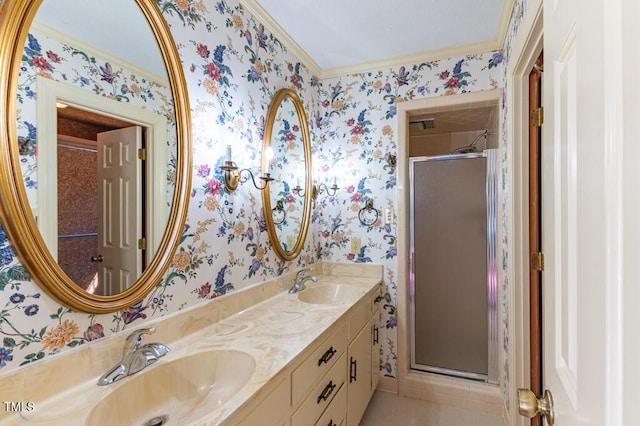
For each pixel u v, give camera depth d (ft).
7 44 2.50
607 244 1.21
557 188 1.99
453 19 5.98
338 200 8.25
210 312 4.51
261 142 5.86
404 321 7.64
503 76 6.68
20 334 2.61
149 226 3.68
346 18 5.95
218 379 3.65
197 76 4.39
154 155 3.75
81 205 3.03
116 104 3.36
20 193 2.57
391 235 7.79
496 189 7.36
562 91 1.90
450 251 7.80
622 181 1.11
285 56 6.72
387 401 7.43
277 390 3.24
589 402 1.39
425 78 7.43
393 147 7.74
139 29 3.60
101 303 3.15
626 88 1.08
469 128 10.36
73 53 2.98
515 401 5.35
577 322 1.59
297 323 4.60
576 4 1.62
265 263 5.96
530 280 5.32
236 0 5.19
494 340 7.36
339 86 8.23
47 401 2.74
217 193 4.75
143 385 3.21
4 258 2.53
